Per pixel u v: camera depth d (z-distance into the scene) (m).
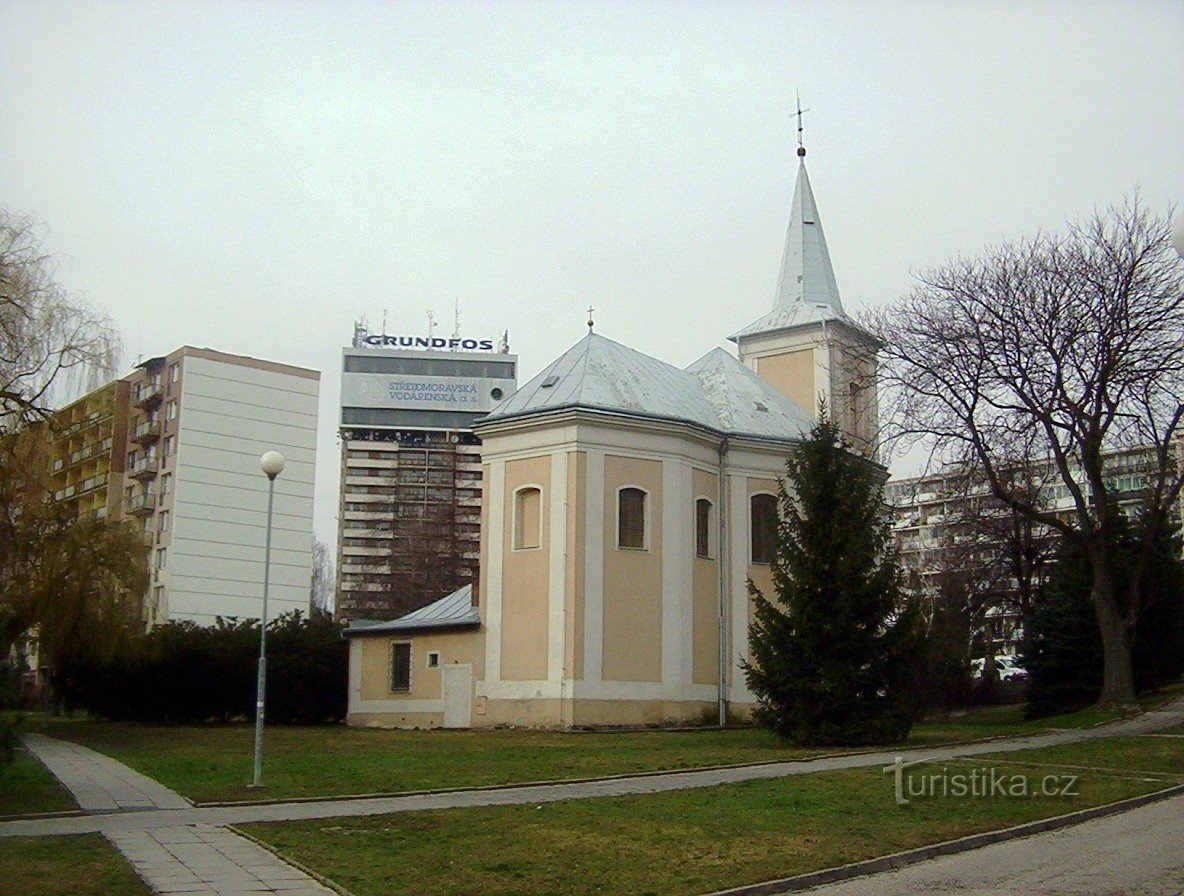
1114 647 38.12
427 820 17.72
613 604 39.38
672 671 40.03
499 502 41.31
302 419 89.00
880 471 42.44
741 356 57.09
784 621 31.08
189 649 48.72
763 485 44.12
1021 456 40.06
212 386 84.75
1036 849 16.28
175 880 13.30
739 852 15.42
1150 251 36.47
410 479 122.75
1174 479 41.28
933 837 16.61
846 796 20.38
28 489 40.84
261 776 22.73
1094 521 43.31
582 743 32.19
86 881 13.07
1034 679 43.91
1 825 17.48
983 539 51.44
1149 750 28.14
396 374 125.81
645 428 40.78
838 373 52.09
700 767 25.06
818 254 58.12
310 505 88.50
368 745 32.19
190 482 82.69
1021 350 37.72
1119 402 37.16
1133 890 13.16
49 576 41.12
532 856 15.04
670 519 41.00
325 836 16.28
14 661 27.88
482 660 40.91
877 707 30.52
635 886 13.49
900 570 31.86
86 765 26.61
